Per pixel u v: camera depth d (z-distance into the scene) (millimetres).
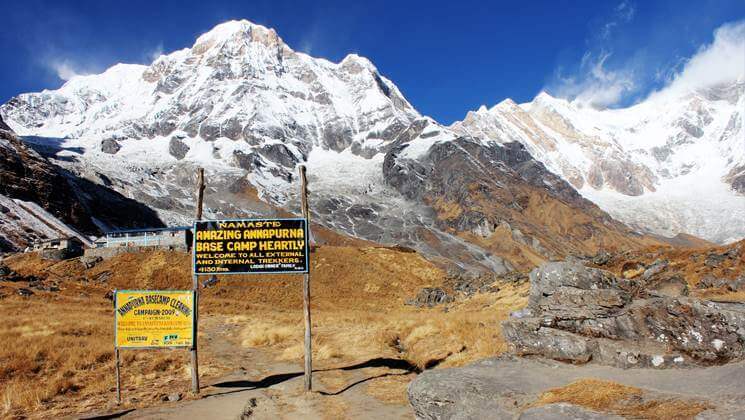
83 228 145750
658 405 7664
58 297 42938
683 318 11336
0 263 62531
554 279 14109
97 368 18625
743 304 12070
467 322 23250
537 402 8789
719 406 7242
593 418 7398
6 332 22969
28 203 126500
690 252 30609
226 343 26812
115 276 58812
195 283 15297
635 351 11125
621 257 35969
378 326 29562
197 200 15828
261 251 15531
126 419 12000
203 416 12203
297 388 15461
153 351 22797
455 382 10289
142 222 185375
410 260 79312
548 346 12305
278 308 52625
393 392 14406
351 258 74812
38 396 13938
